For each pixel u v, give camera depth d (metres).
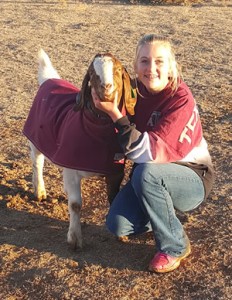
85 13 7.35
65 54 5.41
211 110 3.92
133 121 2.11
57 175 3.01
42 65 2.80
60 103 2.35
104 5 7.98
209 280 2.08
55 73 2.81
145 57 2.00
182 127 1.97
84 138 2.12
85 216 2.58
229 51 5.43
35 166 2.69
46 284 2.09
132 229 2.17
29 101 4.18
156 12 7.43
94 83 1.92
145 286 2.06
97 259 2.23
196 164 2.09
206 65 5.01
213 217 2.51
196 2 8.14
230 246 2.28
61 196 2.78
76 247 2.30
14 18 7.05
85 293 2.03
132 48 5.60
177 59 5.21
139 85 2.10
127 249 2.30
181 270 2.14
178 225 2.10
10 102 4.15
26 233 2.45
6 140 3.48
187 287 2.05
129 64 5.03
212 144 3.35
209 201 2.66
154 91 2.05
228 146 3.31
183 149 1.97
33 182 2.73
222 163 3.09
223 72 4.80
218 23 6.68
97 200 2.74
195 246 2.29
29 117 2.54
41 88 2.56
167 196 2.04
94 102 1.98
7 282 2.12
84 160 2.13
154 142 1.93
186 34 6.12
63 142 2.16
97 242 2.36
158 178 2.01
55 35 6.15
